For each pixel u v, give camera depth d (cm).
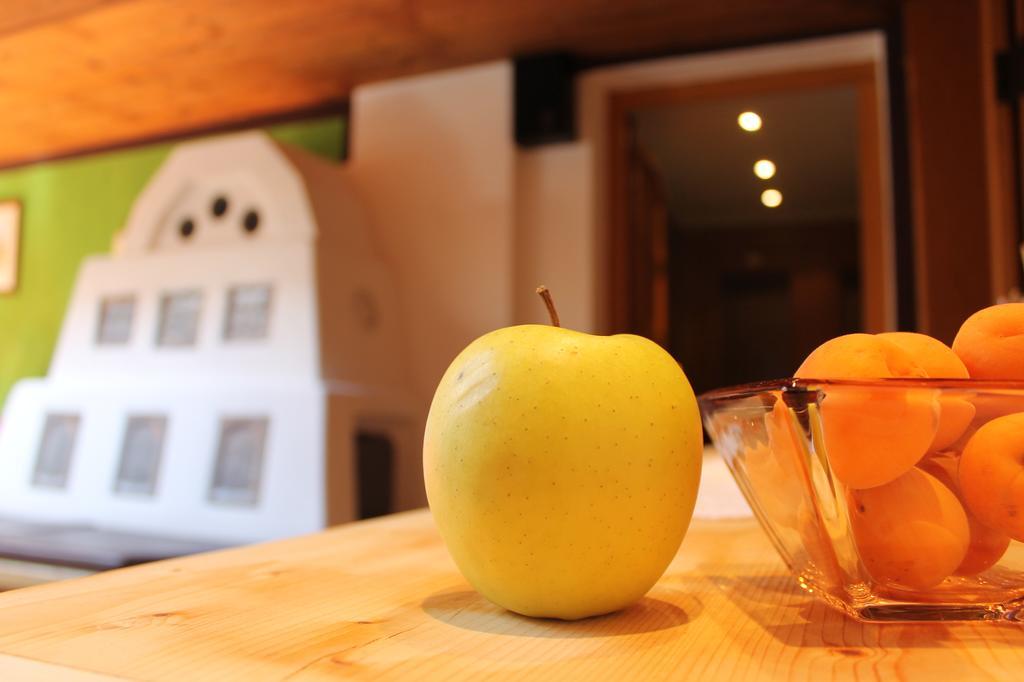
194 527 253
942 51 244
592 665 31
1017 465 32
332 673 29
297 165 290
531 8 264
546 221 308
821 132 340
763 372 440
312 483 240
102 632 34
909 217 262
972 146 238
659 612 40
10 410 304
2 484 293
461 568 40
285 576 47
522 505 36
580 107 308
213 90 338
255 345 265
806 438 33
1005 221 225
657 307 362
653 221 363
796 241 426
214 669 29
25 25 282
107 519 268
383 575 48
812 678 29
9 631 34
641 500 37
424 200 319
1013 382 31
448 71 318
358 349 281
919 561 34
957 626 36
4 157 426
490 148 309
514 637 35
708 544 60
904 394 32
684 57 296
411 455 296
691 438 40
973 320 39
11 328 418
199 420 260
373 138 331
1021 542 34
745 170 381
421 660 31
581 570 37
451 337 310
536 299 305
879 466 33
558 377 37
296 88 336
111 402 278
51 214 416
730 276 444
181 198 305
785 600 42
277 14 271
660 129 342
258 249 274
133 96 346
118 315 294
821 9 263
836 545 35
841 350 36
